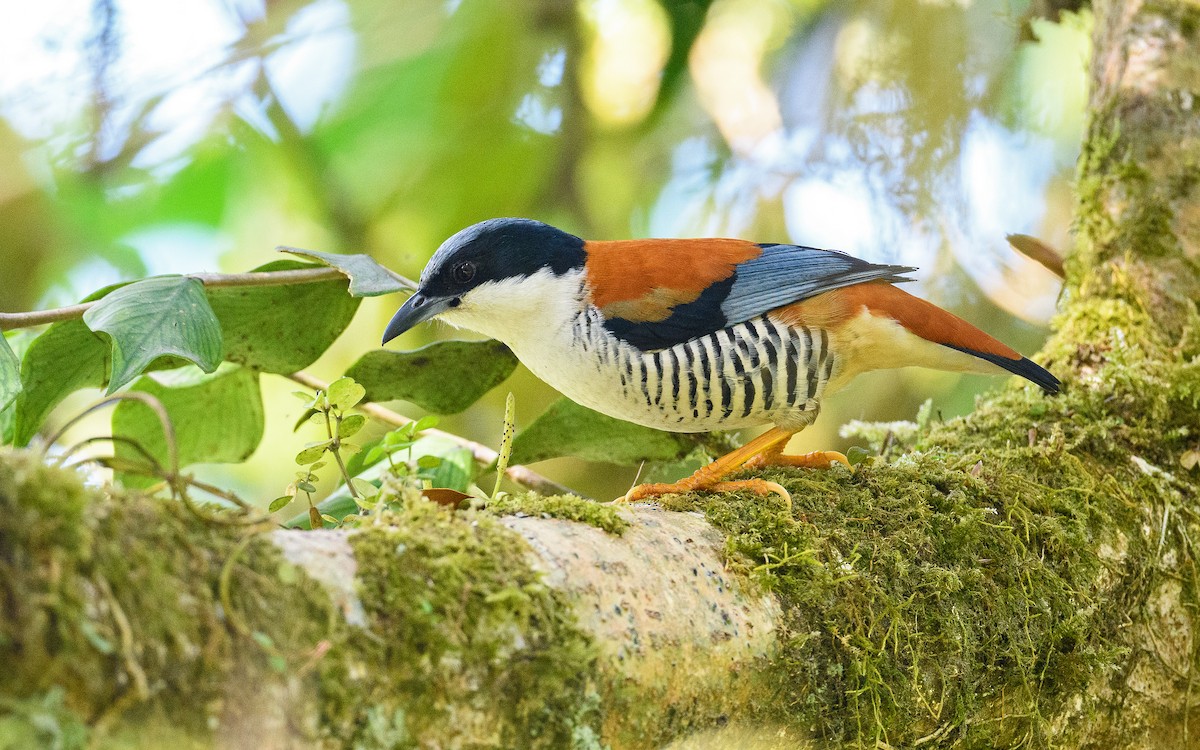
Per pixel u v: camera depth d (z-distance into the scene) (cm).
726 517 645
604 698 497
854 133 1437
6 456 372
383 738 427
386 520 500
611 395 892
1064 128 1438
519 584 484
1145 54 972
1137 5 991
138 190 1463
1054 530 735
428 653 443
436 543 478
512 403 702
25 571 345
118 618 362
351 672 420
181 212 1484
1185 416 870
